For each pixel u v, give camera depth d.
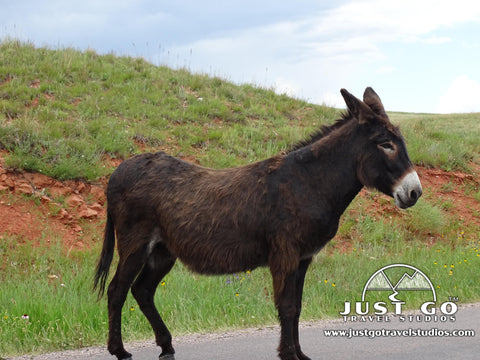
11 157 9.80
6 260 8.20
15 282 7.48
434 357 4.83
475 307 7.22
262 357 5.07
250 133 13.59
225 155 12.27
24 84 12.84
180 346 5.62
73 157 10.31
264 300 7.45
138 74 15.53
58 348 5.56
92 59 15.86
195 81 15.88
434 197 12.74
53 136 10.86
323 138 5.08
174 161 5.47
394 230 11.30
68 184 10.00
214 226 4.99
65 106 12.37
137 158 5.54
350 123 5.00
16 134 10.40
